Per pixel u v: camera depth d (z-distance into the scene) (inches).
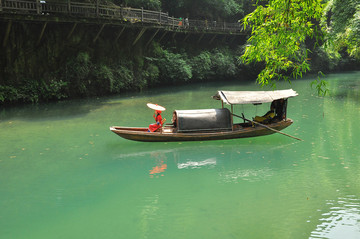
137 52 1015.0
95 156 377.4
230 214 242.2
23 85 733.3
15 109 660.7
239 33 1379.2
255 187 291.3
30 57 746.8
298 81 1263.5
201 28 1228.5
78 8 820.6
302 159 362.3
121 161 362.3
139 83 997.2
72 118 573.6
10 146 412.2
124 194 280.8
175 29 1101.1
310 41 1637.6
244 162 357.1
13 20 669.3
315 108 651.5
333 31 832.9
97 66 869.2
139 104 726.5
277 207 251.8
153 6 1075.3
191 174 325.4
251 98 427.2
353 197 266.1
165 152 392.8
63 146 413.1
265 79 156.6
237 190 285.7
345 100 745.6
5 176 319.0
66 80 802.8
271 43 149.6
